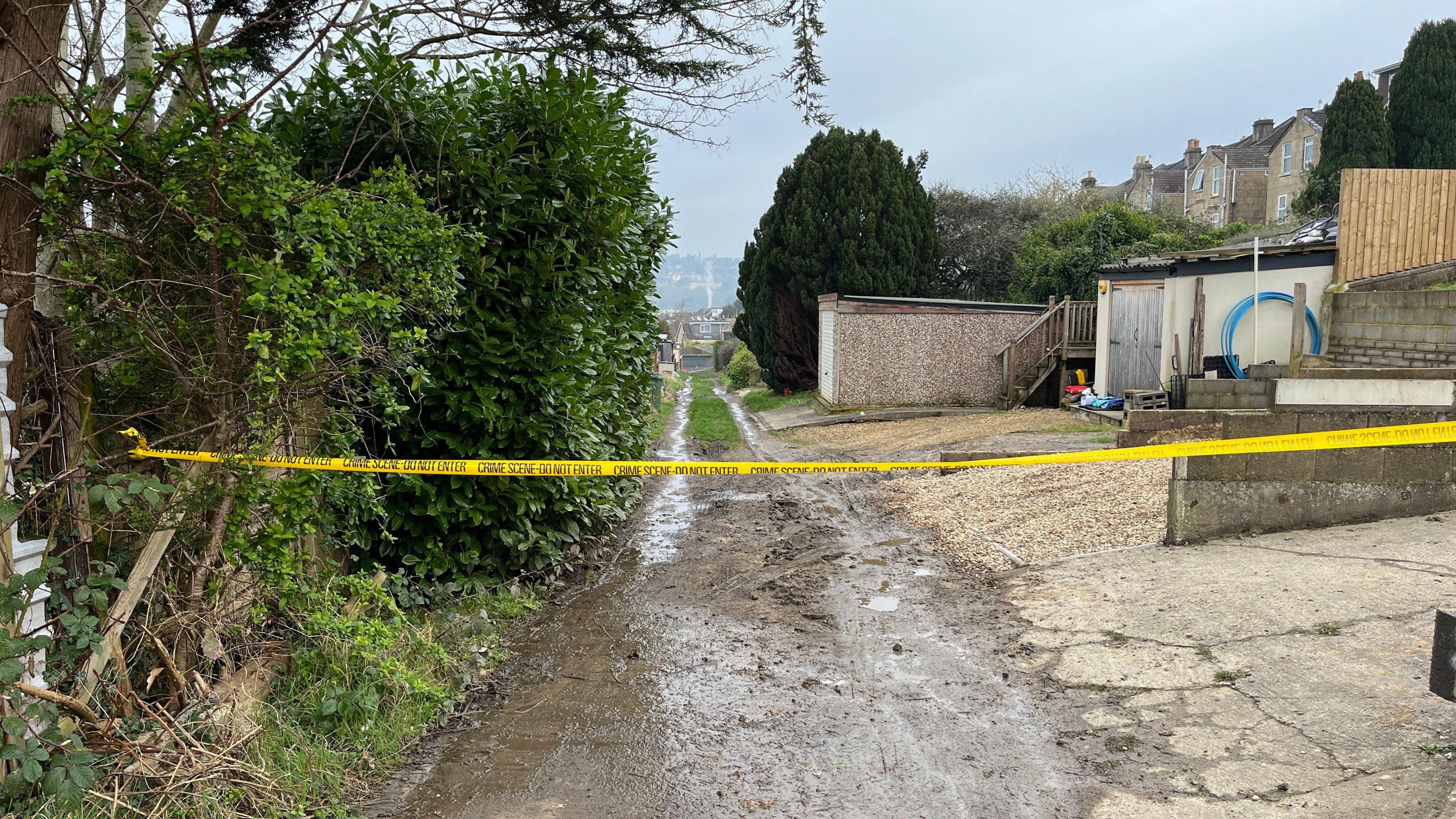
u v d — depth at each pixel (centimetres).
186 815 335
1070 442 1273
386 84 522
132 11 527
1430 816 317
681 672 523
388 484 601
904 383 1989
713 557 804
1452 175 1234
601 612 646
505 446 655
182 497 380
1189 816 340
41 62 364
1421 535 614
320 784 376
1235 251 1309
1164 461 938
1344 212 1234
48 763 319
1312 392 665
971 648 538
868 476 1190
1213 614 526
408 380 595
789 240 2431
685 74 772
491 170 616
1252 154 4494
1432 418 646
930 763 400
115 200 377
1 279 346
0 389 323
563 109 636
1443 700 394
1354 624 483
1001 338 1986
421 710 452
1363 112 3034
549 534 712
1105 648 508
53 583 355
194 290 403
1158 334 1525
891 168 2419
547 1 691
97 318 392
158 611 396
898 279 2395
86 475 373
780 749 421
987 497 944
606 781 396
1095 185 4138
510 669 535
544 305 657
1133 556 662
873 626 593
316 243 393
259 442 403
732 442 1661
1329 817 327
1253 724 402
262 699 419
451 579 659
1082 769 385
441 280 471
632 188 798
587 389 729
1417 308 1123
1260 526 670
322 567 511
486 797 384
